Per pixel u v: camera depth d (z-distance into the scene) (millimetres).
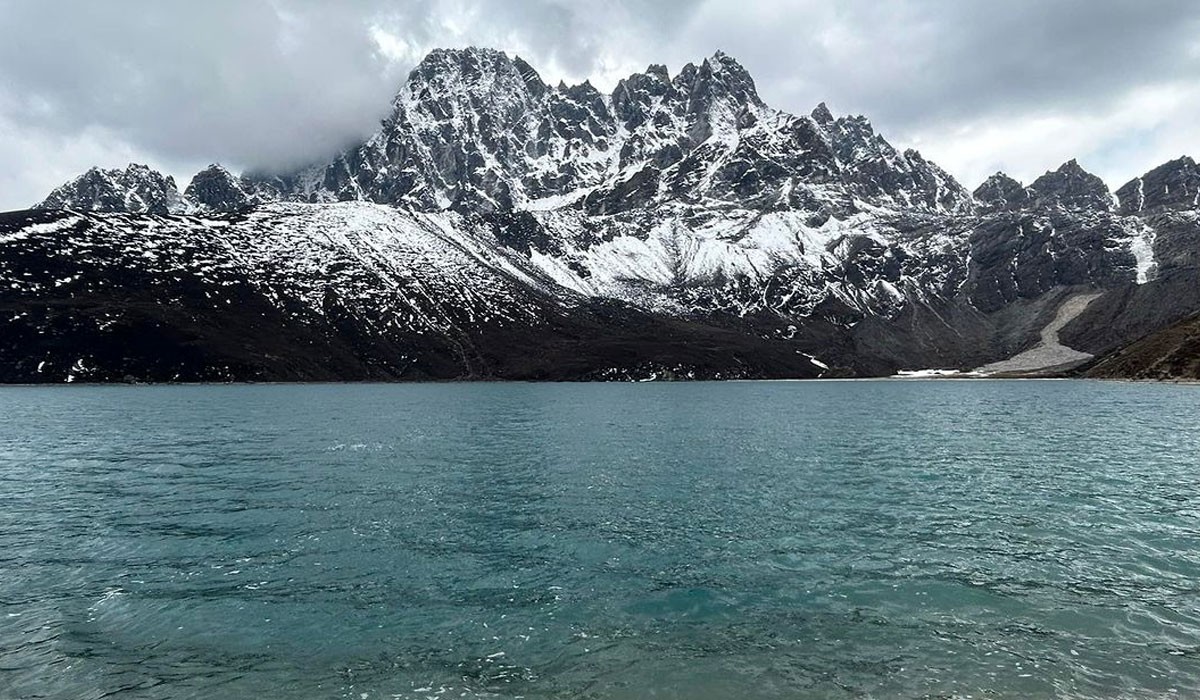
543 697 17203
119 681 18016
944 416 104750
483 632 21078
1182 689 17344
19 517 35688
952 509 36688
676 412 118438
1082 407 117062
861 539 30922
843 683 17828
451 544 30391
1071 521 33812
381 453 61344
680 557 28391
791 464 53688
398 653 19672
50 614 22469
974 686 17578
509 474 49000
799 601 23438
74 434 79188
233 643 20328
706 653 19578
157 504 38781
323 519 35125
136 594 24281
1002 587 24562
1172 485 43062
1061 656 19156
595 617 22188
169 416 107375
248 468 52094
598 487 43750
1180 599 23234
